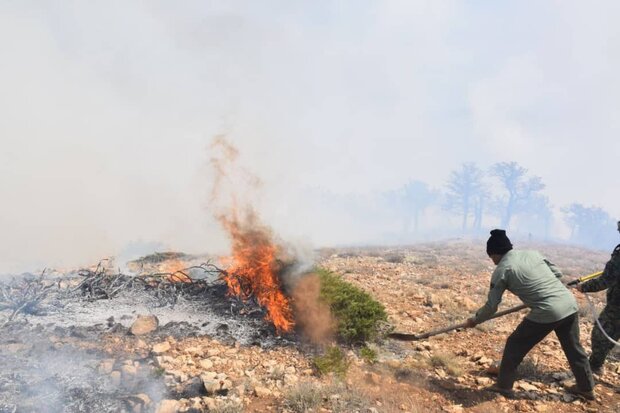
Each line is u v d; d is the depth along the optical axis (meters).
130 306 6.57
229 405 3.90
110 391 3.98
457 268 12.45
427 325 6.83
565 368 5.24
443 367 5.22
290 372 4.82
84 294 6.89
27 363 4.32
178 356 4.97
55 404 3.66
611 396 4.57
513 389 4.69
